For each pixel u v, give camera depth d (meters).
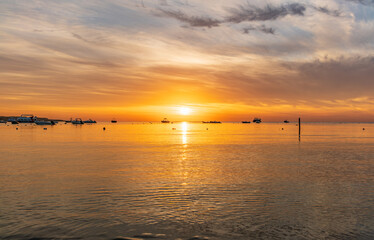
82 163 30.66
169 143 59.72
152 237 11.88
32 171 25.72
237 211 14.87
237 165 29.52
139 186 19.98
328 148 49.09
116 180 21.92
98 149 46.34
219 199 16.95
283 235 12.05
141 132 122.12
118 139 72.69
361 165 29.67
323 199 16.98
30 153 40.12
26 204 15.84
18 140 67.31
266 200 16.75
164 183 20.92
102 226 12.91
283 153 40.97
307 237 11.88
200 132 125.75
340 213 14.57
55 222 13.33
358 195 17.83
